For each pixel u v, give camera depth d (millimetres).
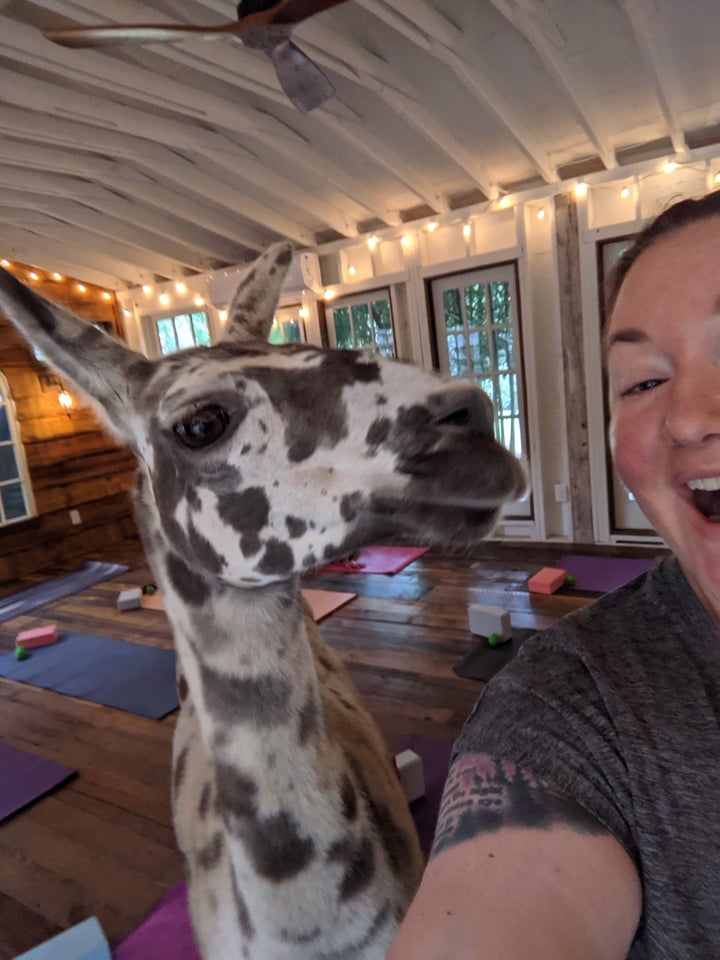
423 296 5102
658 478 654
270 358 925
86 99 3555
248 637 944
